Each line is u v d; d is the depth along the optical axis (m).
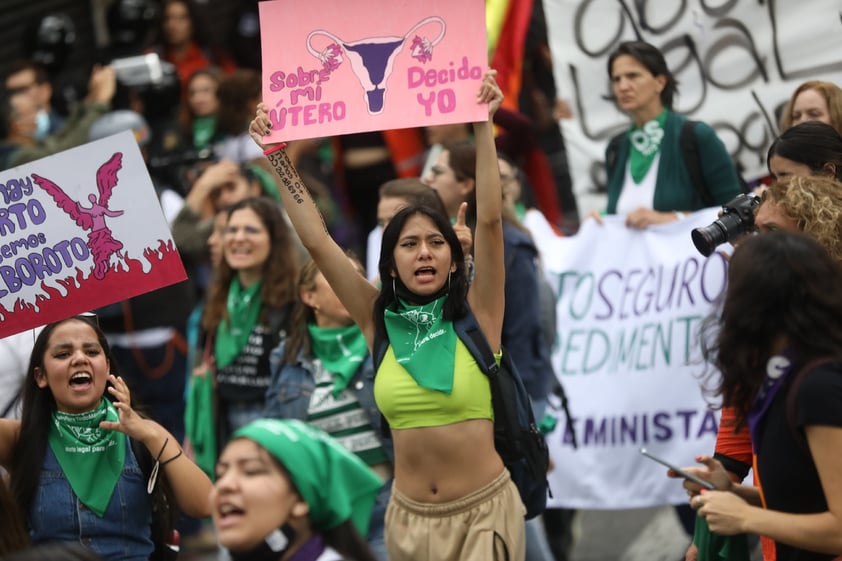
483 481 13.01
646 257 17.88
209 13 32.84
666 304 17.70
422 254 13.01
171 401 21.75
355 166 26.12
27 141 26.05
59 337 13.06
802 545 10.24
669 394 17.62
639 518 21.41
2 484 11.52
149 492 12.97
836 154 13.47
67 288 14.15
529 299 16.19
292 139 13.30
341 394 15.84
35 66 26.64
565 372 18.22
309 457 8.95
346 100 13.22
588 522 21.50
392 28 13.12
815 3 18.33
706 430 17.45
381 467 15.71
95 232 14.07
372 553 9.05
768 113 18.55
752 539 16.70
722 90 18.77
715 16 18.75
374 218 26.44
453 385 12.91
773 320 10.33
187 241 21.34
